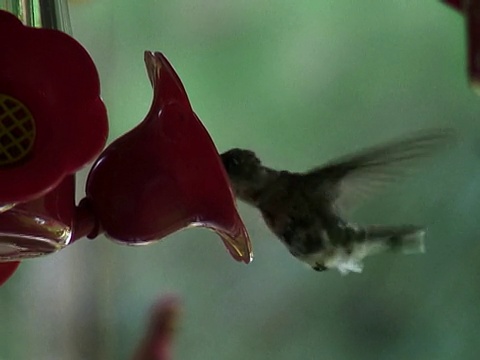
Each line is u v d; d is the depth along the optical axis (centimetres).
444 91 88
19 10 57
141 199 53
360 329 97
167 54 88
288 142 89
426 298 96
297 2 87
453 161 90
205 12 87
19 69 49
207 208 53
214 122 89
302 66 88
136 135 54
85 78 49
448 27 86
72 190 52
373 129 89
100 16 86
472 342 94
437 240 94
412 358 95
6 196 47
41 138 48
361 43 87
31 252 52
